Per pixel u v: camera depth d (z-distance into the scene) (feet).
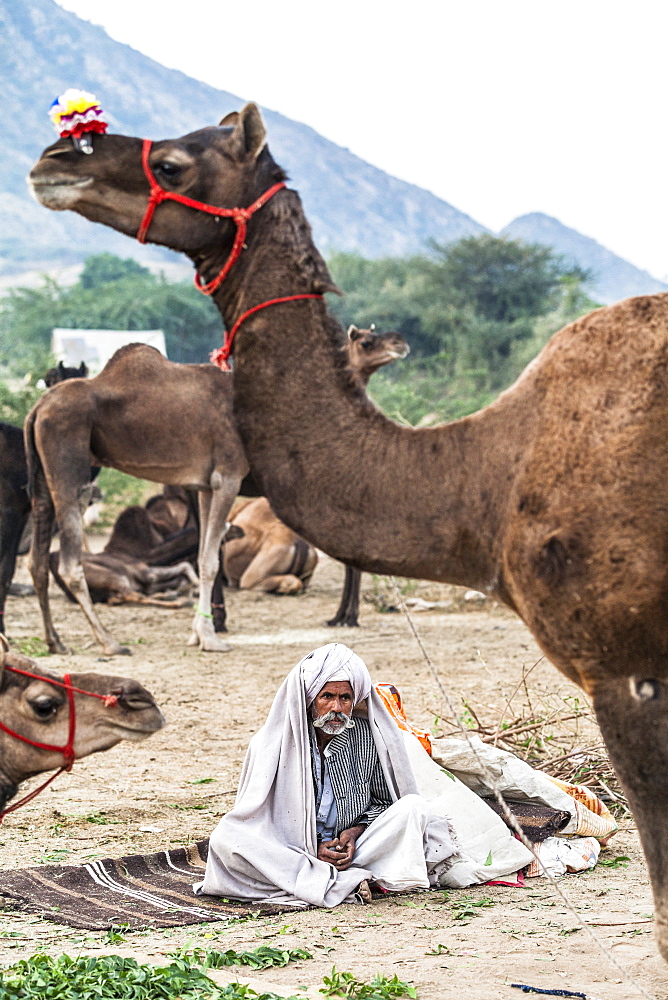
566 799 20.85
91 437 42.52
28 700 16.58
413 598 58.08
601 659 13.08
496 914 17.72
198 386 42.93
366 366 13.74
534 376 13.69
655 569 12.59
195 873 19.83
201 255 14.23
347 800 19.75
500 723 28.32
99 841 21.58
